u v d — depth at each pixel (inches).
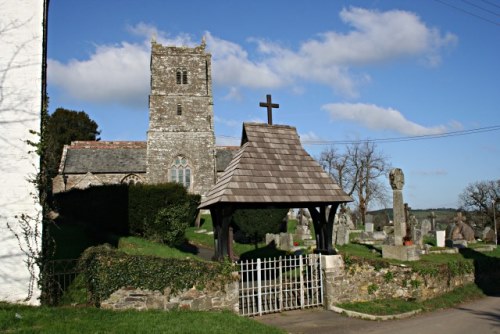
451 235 985.5
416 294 509.0
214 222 483.2
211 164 1648.6
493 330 379.9
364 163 2124.8
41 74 398.0
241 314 425.1
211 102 1707.7
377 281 494.3
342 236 807.1
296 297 462.9
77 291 401.7
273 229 919.0
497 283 658.8
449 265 573.6
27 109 388.8
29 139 385.1
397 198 636.7
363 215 2057.1
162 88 1674.5
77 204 804.0
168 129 1647.4
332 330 380.8
